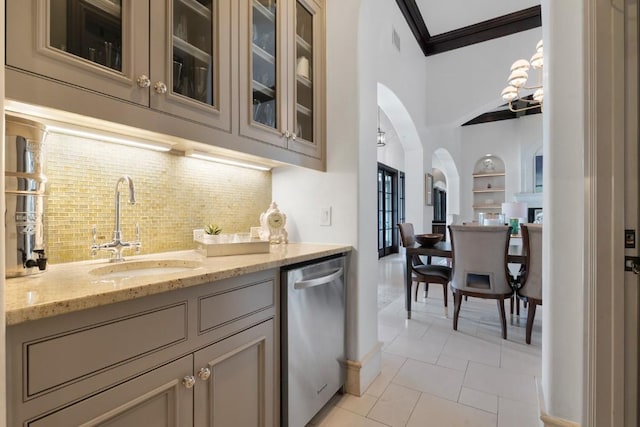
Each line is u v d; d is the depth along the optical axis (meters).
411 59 4.92
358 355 1.84
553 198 1.38
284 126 1.63
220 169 1.80
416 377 2.04
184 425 0.92
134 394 0.80
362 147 1.92
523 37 4.89
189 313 0.95
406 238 3.33
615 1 1.20
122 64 0.95
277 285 1.32
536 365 2.22
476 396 1.84
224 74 1.29
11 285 0.79
